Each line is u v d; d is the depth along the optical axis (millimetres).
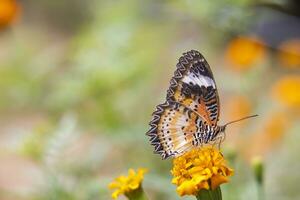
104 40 886
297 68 905
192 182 562
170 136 591
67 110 867
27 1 1798
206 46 971
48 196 761
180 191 563
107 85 861
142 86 887
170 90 589
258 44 865
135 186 610
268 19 863
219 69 956
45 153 766
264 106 864
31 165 1032
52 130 789
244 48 864
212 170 563
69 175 782
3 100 956
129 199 614
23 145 772
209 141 593
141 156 855
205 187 562
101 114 856
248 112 854
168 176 766
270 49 877
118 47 879
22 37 1053
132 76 875
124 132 832
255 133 854
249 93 868
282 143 871
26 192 793
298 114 884
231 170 568
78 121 853
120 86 873
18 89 945
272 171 861
